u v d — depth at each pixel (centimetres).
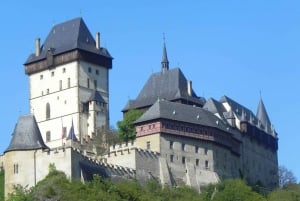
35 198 19762
